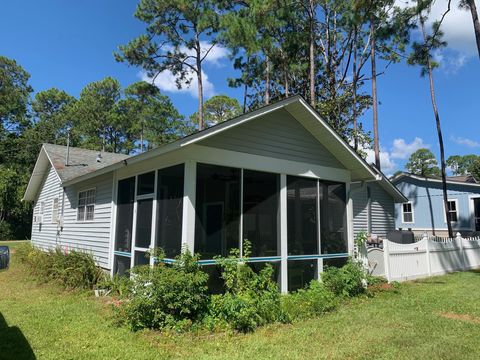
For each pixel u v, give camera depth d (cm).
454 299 778
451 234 1797
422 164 5350
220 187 701
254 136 768
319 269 845
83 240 1150
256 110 735
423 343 499
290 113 838
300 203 838
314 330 556
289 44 2159
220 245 681
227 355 453
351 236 928
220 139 712
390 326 580
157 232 735
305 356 452
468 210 1959
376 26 1930
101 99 4522
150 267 607
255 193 755
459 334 539
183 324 545
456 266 1252
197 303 572
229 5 2281
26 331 540
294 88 2533
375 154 1884
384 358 446
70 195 1330
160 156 738
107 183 1016
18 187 3042
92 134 4441
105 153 1811
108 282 831
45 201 1703
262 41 1964
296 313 635
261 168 768
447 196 2025
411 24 1741
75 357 443
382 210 1691
